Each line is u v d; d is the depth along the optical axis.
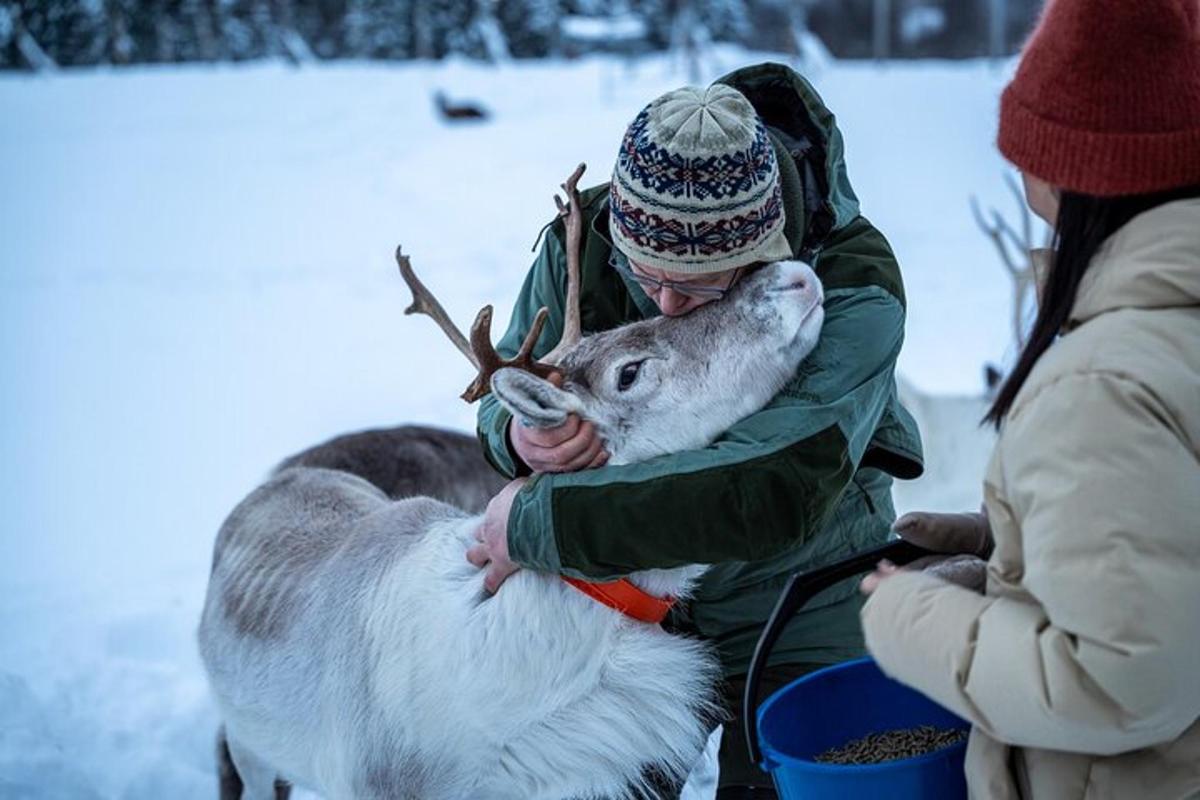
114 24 36.00
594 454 2.79
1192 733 1.96
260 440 9.43
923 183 17.17
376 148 21.47
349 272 14.50
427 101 24.67
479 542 2.94
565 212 3.11
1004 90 2.06
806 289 2.73
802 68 26.91
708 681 2.92
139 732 4.91
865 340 2.74
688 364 2.77
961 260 13.48
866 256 2.84
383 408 9.98
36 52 35.09
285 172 20.14
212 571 4.00
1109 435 1.81
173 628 5.79
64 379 11.18
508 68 28.31
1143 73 1.89
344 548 3.42
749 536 2.58
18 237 17.14
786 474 2.58
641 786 2.90
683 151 2.64
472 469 4.48
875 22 37.38
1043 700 1.85
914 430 2.99
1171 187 1.93
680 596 2.90
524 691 2.79
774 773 2.36
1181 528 1.79
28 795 4.46
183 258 15.77
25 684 5.13
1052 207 2.08
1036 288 2.15
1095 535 1.79
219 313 13.12
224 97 26.19
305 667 3.34
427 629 2.92
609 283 3.20
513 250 15.02
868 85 24.03
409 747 2.95
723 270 2.75
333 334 12.09
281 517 3.86
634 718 2.82
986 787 2.12
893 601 2.06
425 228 16.38
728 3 33.22
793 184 2.91
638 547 2.61
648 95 25.09
